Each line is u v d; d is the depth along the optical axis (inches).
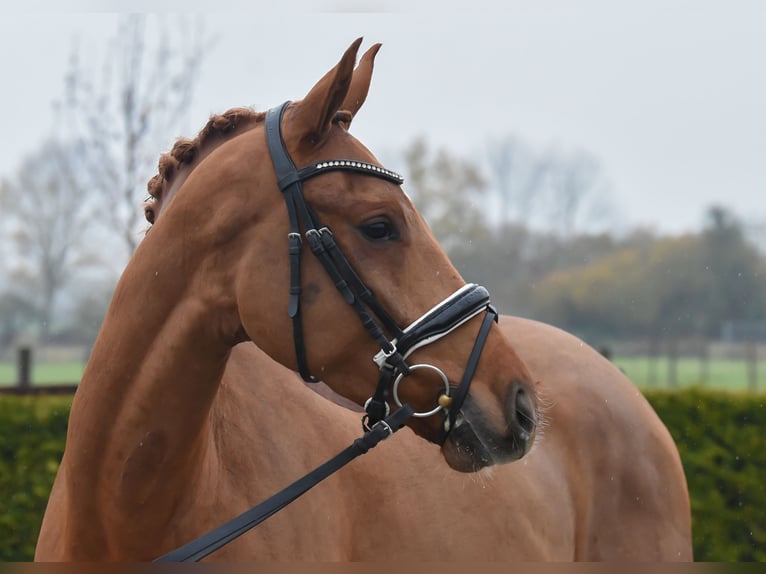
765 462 388.2
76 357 1705.2
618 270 1951.3
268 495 144.4
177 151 150.0
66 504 139.1
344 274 127.0
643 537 196.5
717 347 1854.1
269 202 129.7
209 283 131.4
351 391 130.2
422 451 169.6
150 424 131.0
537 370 203.9
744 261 1932.8
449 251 1678.2
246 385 154.1
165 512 133.4
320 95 128.3
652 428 207.6
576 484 196.1
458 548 164.7
